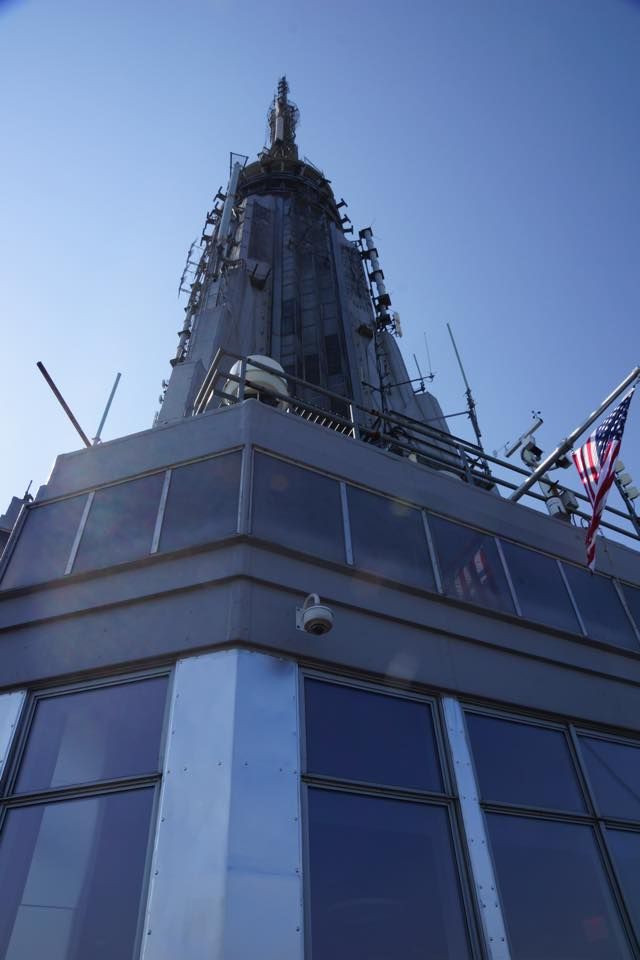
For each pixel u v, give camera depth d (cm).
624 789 866
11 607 808
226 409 961
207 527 814
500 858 691
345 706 718
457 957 602
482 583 972
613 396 1073
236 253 3378
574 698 919
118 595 770
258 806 580
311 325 3158
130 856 571
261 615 718
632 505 1439
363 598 815
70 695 710
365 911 586
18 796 635
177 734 628
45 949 544
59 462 997
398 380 3052
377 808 660
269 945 513
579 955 661
